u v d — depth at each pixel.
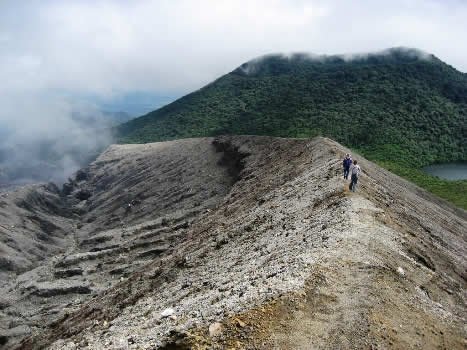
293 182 60.50
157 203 129.00
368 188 50.31
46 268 102.56
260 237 43.66
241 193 79.75
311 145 81.06
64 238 137.88
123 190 163.50
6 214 136.12
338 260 27.75
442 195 134.62
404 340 20.52
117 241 108.19
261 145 116.81
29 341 61.34
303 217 42.56
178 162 157.00
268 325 20.19
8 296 88.50
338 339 19.44
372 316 21.59
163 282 47.88
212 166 135.00
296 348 18.64
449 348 21.17
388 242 33.31
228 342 19.14
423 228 48.25
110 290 63.31
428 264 34.09
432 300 26.77
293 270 26.23
